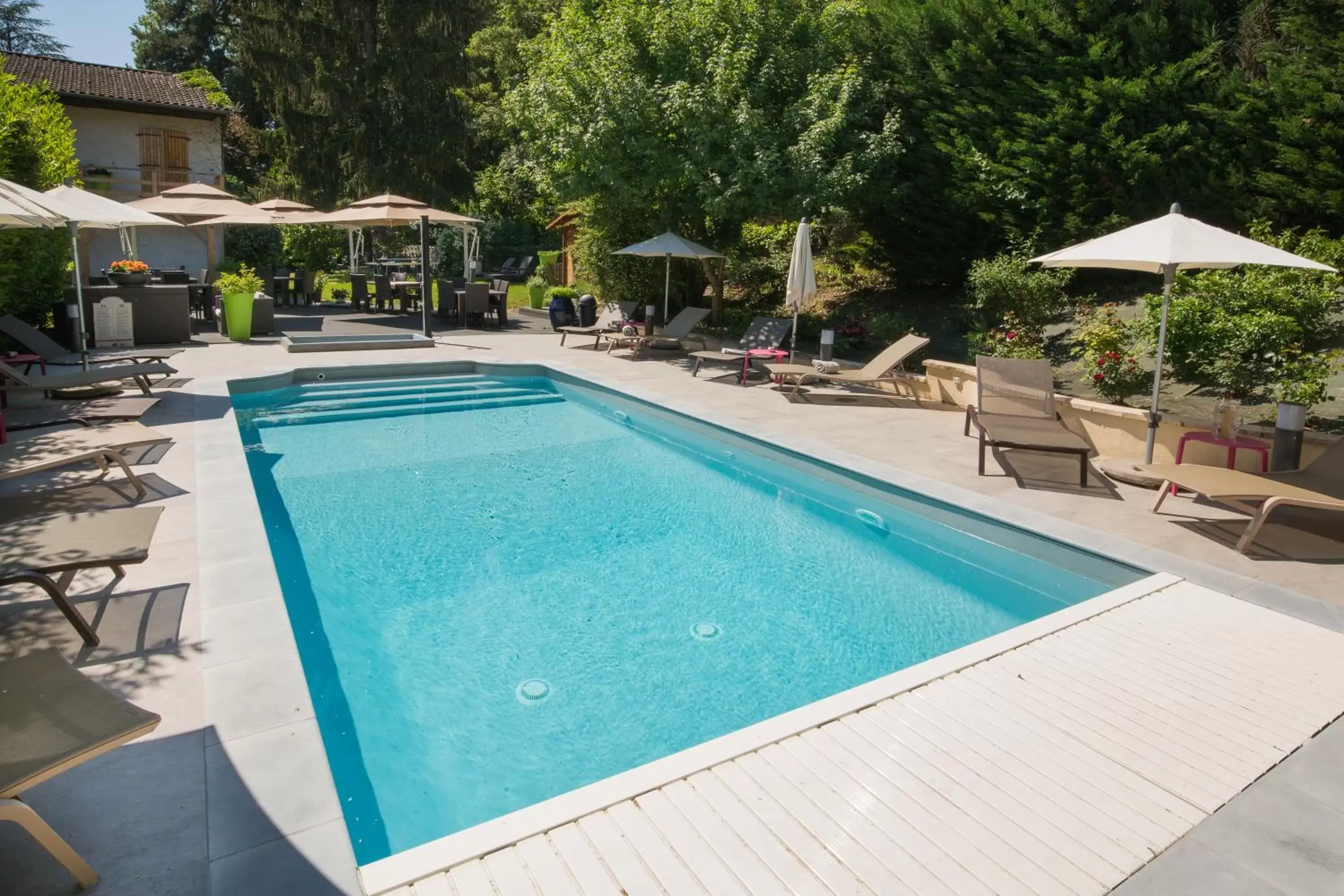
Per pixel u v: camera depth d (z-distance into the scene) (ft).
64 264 41.45
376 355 43.80
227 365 39.04
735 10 45.09
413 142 108.58
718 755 10.09
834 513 23.77
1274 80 33.50
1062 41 41.14
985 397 26.45
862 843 8.55
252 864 7.89
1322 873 8.31
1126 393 29.43
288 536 20.79
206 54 147.02
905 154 45.37
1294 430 20.38
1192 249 19.69
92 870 7.57
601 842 8.52
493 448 30.12
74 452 20.57
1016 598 18.17
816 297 56.29
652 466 28.04
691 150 44.21
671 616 16.85
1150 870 8.27
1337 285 29.35
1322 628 14.10
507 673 14.51
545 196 92.12
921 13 44.55
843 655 15.42
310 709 10.50
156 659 11.67
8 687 8.36
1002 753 10.28
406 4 106.73
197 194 55.42
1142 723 11.04
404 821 10.64
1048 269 39.14
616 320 51.49
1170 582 15.97
